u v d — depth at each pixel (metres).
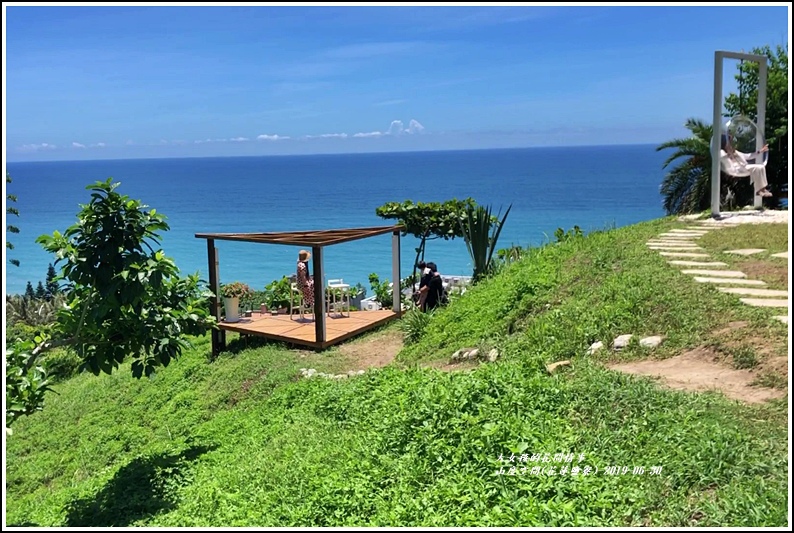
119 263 6.36
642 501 4.22
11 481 8.83
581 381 6.10
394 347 11.41
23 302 22.38
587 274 9.85
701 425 4.92
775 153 18.47
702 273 8.97
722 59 14.12
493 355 8.23
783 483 4.13
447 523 4.32
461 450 5.05
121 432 9.82
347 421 6.75
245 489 5.62
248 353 12.13
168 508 5.82
